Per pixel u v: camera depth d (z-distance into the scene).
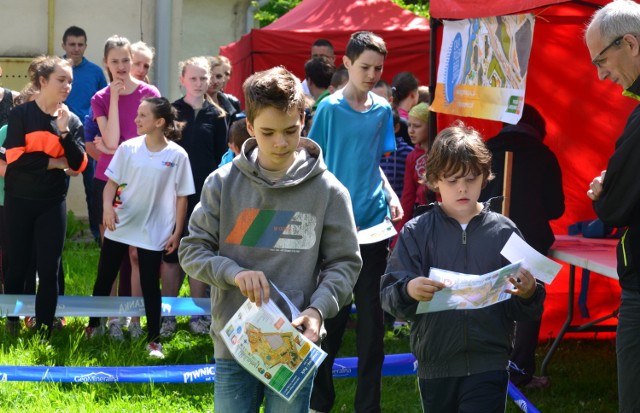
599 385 6.16
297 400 3.49
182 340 6.91
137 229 6.45
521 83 5.12
